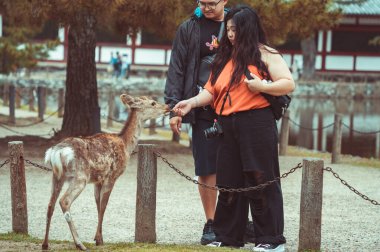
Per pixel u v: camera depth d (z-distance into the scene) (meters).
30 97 28.52
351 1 46.31
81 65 16.69
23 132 20.12
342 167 16.09
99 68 46.66
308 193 7.56
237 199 7.68
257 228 7.57
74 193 7.26
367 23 46.47
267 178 7.34
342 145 23.00
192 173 14.25
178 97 8.35
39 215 10.17
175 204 11.12
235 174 7.50
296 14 15.74
